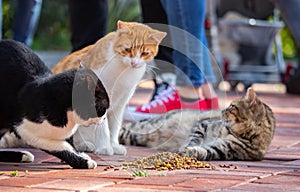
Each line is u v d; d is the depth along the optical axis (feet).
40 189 10.41
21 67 12.67
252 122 15.05
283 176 12.05
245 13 33.83
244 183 11.25
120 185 10.82
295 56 45.37
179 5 17.87
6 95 12.50
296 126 20.59
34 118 12.23
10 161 13.37
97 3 19.33
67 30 43.96
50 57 37.42
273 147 16.33
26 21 20.43
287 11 19.25
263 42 33.71
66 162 12.66
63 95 12.12
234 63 34.42
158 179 11.44
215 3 33.60
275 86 37.63
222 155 14.64
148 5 21.27
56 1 42.16
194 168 12.92
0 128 12.78
